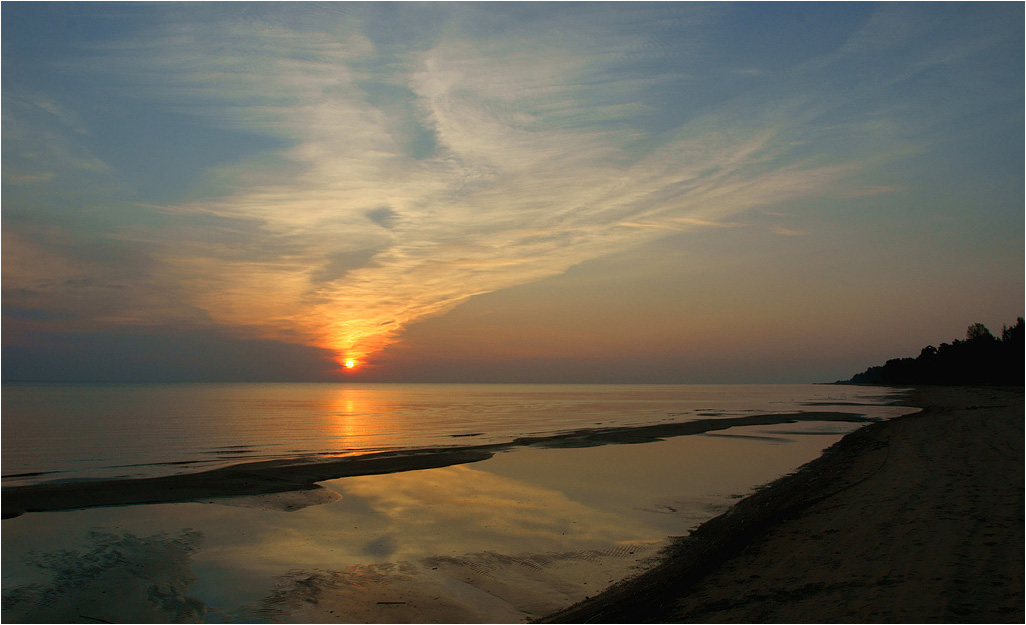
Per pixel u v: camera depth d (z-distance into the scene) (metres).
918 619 6.52
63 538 12.21
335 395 145.12
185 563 10.69
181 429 41.44
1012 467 16.05
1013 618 6.41
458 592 9.30
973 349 139.75
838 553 9.53
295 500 16.02
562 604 8.80
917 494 13.37
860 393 121.06
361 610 8.63
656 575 9.80
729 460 23.12
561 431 37.88
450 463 22.70
